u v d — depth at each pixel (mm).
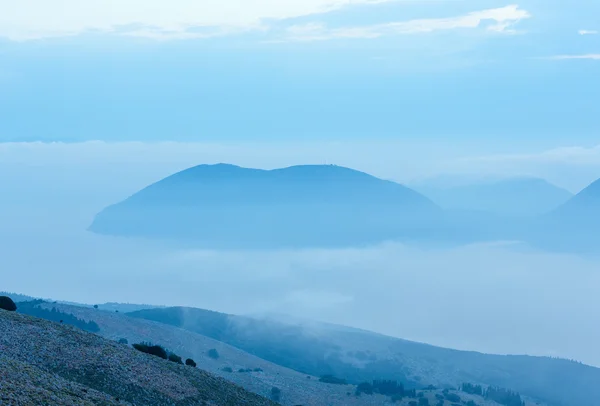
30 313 151875
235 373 150625
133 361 71625
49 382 56062
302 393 142625
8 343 64375
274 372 159625
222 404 71125
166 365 75500
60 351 66688
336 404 141625
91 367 65812
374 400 147375
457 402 160875
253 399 76812
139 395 64438
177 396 67625
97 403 55750
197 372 77750
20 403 48594
